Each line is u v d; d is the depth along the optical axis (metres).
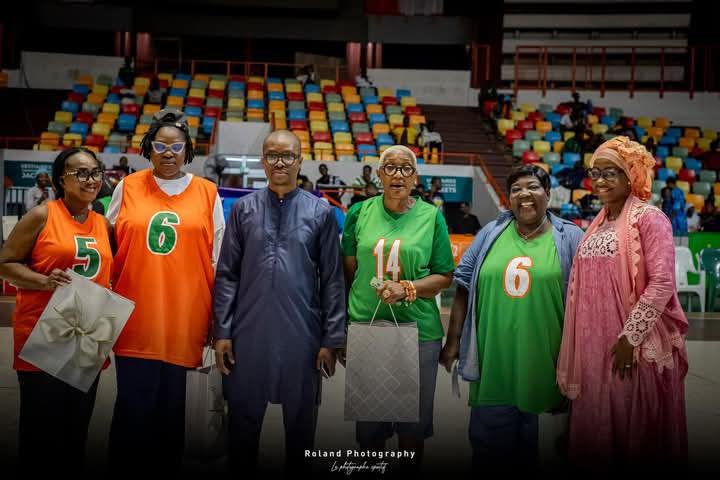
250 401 2.74
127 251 2.83
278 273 2.75
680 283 8.60
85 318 2.65
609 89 18.42
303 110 15.86
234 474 2.76
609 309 2.63
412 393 2.77
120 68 16.77
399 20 19.81
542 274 2.78
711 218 11.23
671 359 2.57
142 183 2.94
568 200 12.45
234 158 8.65
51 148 13.17
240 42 20.95
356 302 2.94
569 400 2.82
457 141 15.98
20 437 2.73
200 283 2.91
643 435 2.59
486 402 2.84
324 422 3.84
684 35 19.70
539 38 20.44
